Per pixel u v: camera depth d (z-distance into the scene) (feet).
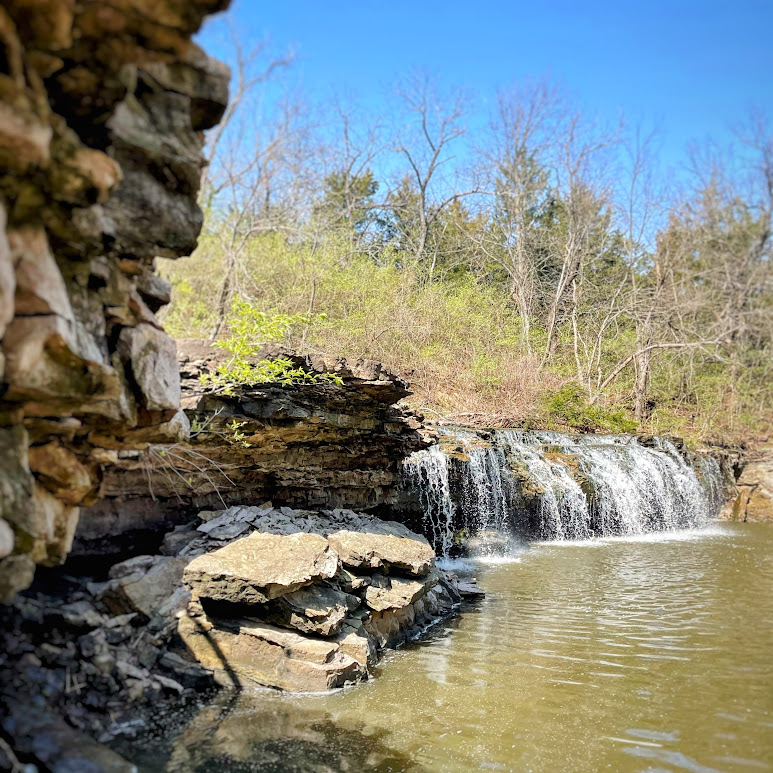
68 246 9.50
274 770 13.20
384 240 92.43
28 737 10.97
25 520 9.34
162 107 10.63
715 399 85.81
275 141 43.21
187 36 8.62
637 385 83.20
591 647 22.00
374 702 16.89
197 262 43.70
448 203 94.02
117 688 14.58
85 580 17.26
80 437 11.55
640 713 16.71
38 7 7.32
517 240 88.43
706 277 99.55
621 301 93.71
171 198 11.02
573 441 55.98
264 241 53.42
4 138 7.34
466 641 22.54
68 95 8.91
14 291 8.33
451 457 39.81
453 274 86.79
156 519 21.81
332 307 59.06
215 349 22.91
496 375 66.54
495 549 39.47
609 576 33.91
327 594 20.13
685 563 37.78
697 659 20.85
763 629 24.25
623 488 52.06
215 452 22.45
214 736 14.37
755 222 98.89
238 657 17.56
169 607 17.63
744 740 15.35
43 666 13.66
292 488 27.12
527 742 15.01
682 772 13.87
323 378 24.48
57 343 8.84
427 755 14.24
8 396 8.95
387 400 28.48
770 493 63.16
